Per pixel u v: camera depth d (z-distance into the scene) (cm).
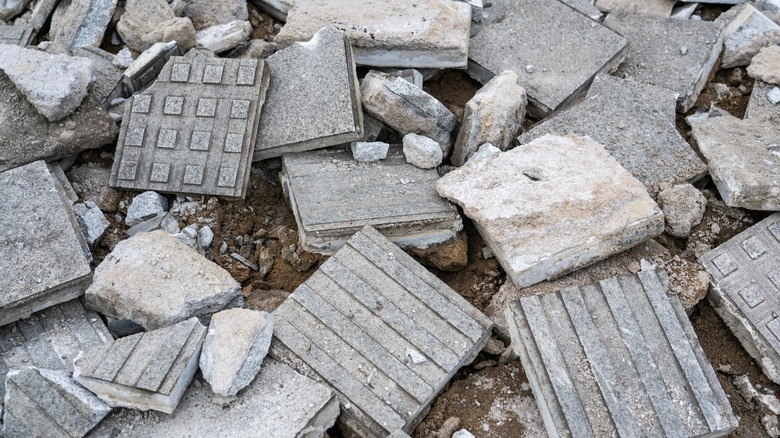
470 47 288
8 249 242
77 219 255
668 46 291
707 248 256
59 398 228
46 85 259
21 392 229
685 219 256
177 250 246
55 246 243
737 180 254
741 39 294
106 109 273
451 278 259
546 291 246
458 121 273
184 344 231
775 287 246
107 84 278
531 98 279
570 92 279
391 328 240
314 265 257
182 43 282
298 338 238
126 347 231
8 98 263
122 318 241
